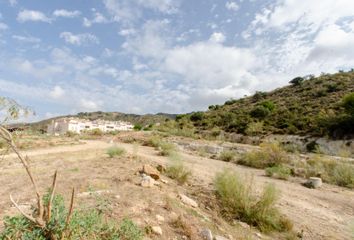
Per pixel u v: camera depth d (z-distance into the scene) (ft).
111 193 15.83
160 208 14.71
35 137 58.49
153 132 109.09
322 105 134.72
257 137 117.50
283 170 40.34
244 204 18.97
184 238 11.93
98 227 8.77
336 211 23.88
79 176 20.76
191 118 187.73
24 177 20.22
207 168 39.29
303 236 17.03
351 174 37.11
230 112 177.37
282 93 202.18
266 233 16.72
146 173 22.98
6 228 7.40
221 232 14.42
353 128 88.43
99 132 115.34
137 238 9.78
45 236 7.23
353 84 160.25
